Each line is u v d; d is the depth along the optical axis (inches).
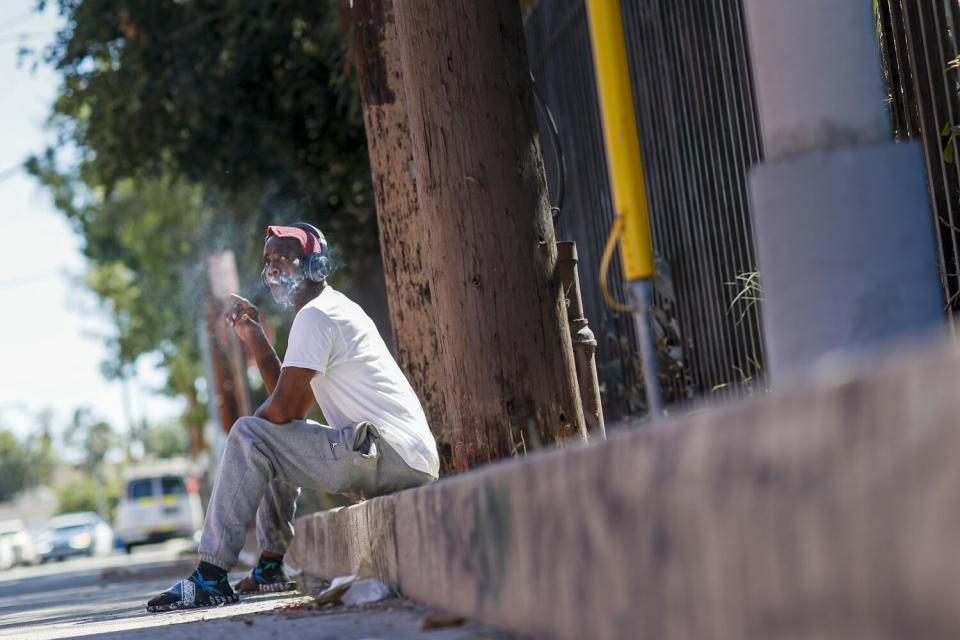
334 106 531.5
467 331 170.9
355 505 178.9
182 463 2593.5
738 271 240.5
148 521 1291.8
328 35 466.6
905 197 90.4
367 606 146.3
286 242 200.1
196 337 1082.1
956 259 163.5
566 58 335.6
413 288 225.1
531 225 173.0
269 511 229.5
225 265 512.4
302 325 193.3
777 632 53.5
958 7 161.3
